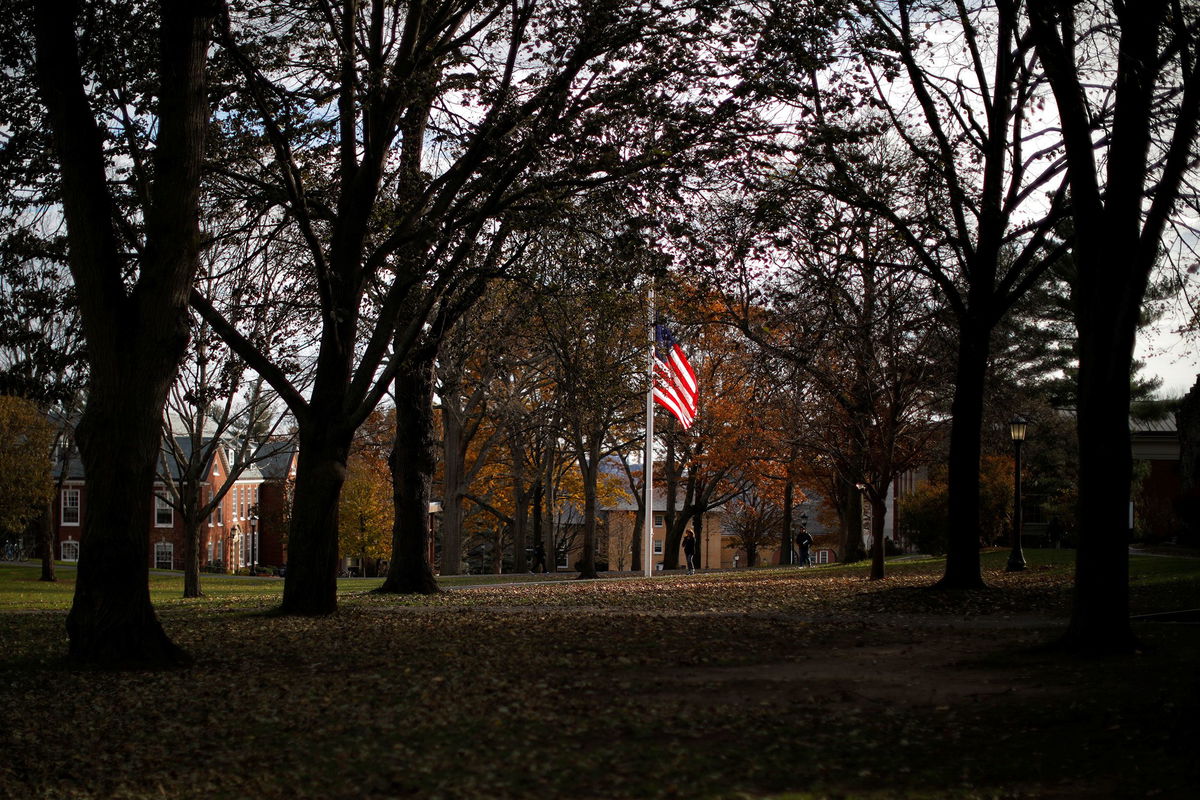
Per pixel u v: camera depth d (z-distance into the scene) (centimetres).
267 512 8444
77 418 4184
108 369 1356
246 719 1028
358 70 1783
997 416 3791
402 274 1912
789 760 795
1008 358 4428
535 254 2061
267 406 3197
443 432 5200
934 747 820
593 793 731
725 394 4100
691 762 796
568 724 930
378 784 780
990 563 3125
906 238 2005
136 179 1727
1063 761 760
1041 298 4581
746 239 1919
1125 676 1048
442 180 1906
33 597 3103
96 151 1342
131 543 1362
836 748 824
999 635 1449
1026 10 1296
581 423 3681
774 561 9031
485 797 729
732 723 918
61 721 1061
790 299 2398
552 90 1750
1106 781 706
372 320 2258
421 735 918
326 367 1938
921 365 2695
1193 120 1196
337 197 2059
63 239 1775
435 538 7138
